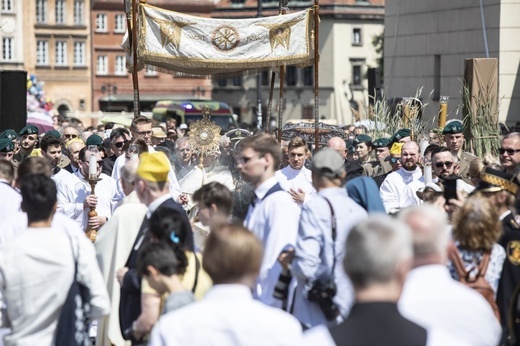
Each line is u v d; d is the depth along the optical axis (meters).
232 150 20.23
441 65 55.69
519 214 13.52
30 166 14.12
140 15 21.92
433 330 7.88
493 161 16.66
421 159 21.55
